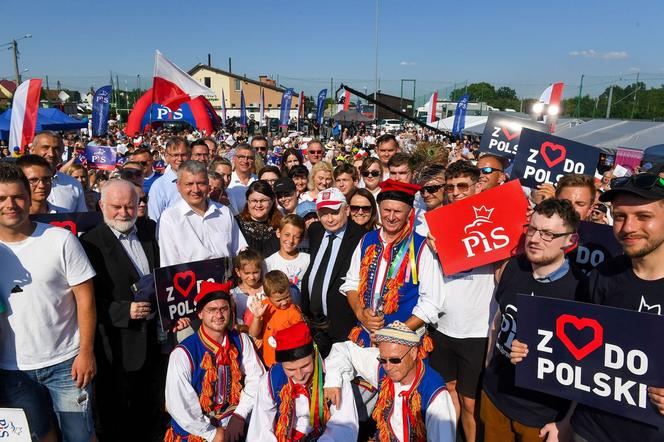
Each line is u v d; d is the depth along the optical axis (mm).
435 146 8977
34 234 3033
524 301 2574
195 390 3369
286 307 3969
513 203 3320
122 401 3785
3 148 14289
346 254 4051
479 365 3641
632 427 2344
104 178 8828
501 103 48062
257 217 4922
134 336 3680
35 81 7496
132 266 3736
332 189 4129
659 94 30062
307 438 3088
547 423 2854
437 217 3428
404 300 3551
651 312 2287
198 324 4090
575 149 4539
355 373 3361
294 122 44125
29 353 3033
